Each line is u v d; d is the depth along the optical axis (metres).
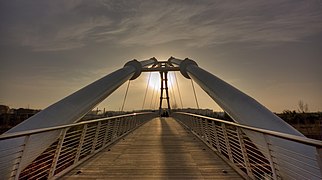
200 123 8.45
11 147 2.88
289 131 3.44
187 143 7.21
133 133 10.43
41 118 4.08
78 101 5.30
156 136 9.18
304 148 2.62
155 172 3.90
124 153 5.61
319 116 19.64
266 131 2.58
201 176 3.66
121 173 3.85
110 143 7.05
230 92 5.19
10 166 2.79
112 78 7.68
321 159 1.71
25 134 2.63
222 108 5.40
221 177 3.60
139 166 4.31
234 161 4.45
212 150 5.88
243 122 4.13
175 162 4.62
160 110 38.81
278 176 2.74
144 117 19.56
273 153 2.80
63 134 3.87
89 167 4.26
